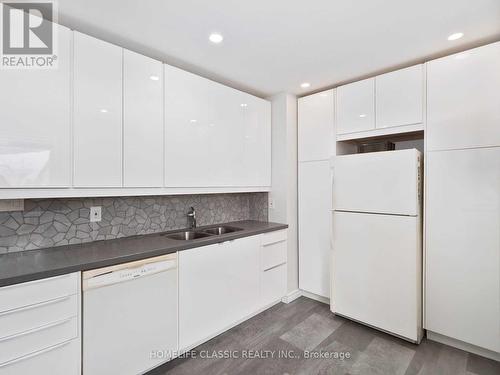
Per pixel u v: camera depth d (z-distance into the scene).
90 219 2.01
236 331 2.32
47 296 1.32
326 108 2.78
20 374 1.25
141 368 1.69
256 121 2.86
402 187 2.09
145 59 1.92
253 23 1.68
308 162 2.94
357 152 2.98
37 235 1.77
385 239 2.19
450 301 2.03
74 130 1.59
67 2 1.45
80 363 1.44
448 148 2.02
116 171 1.78
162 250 1.79
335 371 1.80
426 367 1.83
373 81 2.42
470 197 1.94
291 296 2.95
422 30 1.77
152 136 1.96
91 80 1.66
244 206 3.26
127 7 1.50
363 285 2.32
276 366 1.86
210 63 2.26
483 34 1.83
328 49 2.02
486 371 1.78
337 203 2.50
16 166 1.40
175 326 1.88
